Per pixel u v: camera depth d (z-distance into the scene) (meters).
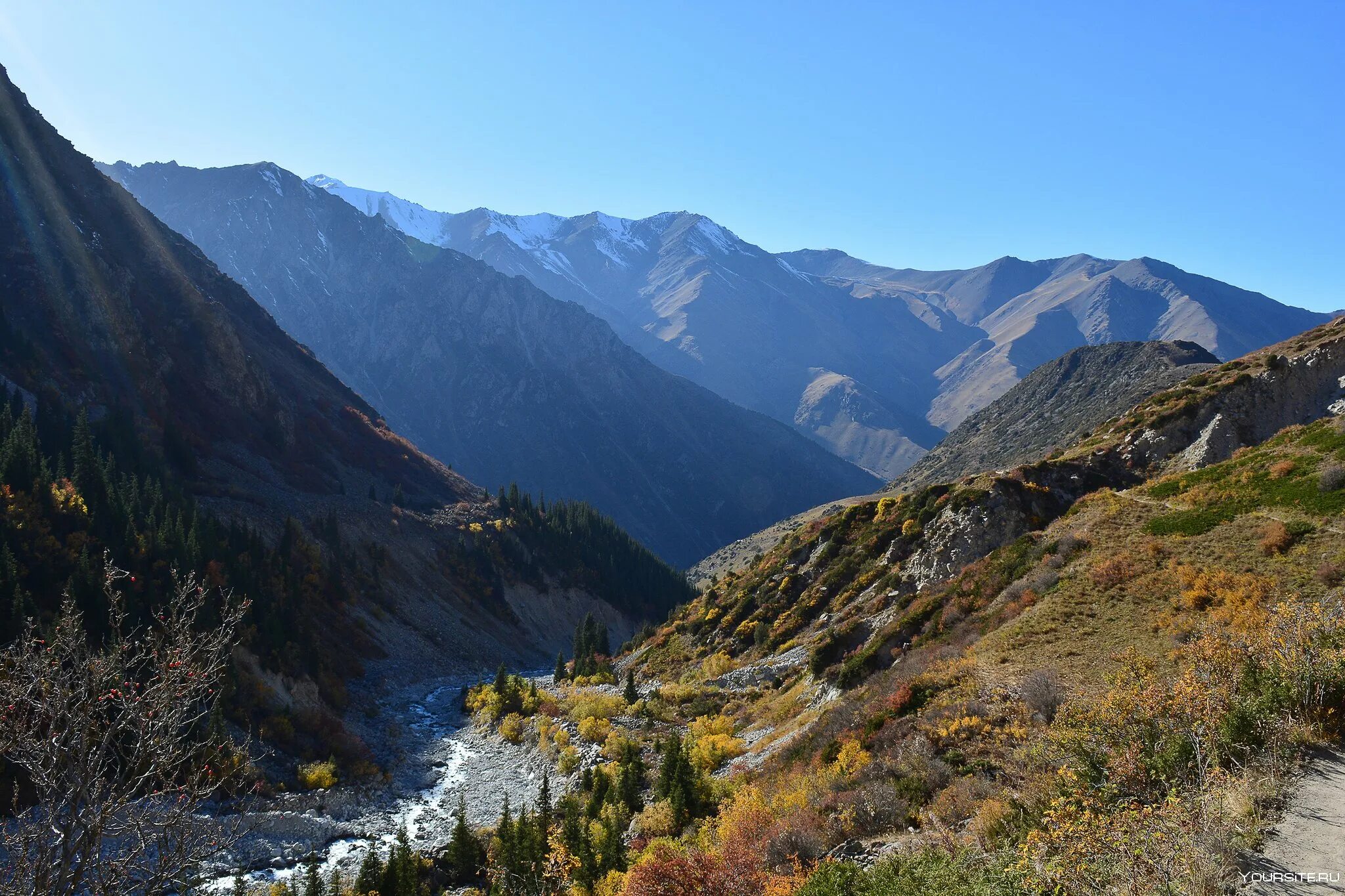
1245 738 12.60
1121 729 13.96
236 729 56.19
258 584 76.56
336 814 50.03
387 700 82.31
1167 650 21.08
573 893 28.64
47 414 93.31
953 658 27.66
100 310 131.12
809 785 23.55
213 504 106.50
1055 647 24.75
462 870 40.44
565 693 77.12
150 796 10.07
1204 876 9.12
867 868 14.50
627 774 38.97
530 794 53.06
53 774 9.06
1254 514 29.70
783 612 63.25
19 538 59.12
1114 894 9.63
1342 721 12.70
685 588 188.88
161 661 10.39
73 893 8.96
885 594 49.06
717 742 41.22
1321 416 44.25
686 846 24.89
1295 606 15.80
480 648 119.12
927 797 18.44
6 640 46.47
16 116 156.88
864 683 35.22
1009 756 17.50
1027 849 11.12
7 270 124.19
